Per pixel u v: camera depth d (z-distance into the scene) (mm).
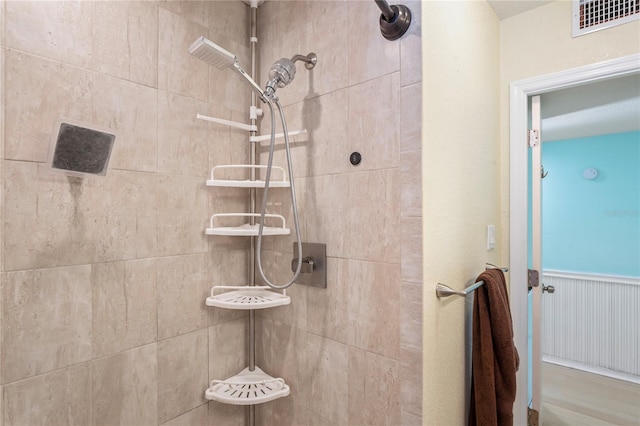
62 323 971
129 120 1112
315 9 1298
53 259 954
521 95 1561
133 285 1125
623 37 1317
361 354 1138
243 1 1499
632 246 2797
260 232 1222
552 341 3094
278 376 1419
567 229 3119
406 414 1018
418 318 990
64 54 973
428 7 1032
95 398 1036
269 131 1464
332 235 1229
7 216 876
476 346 1181
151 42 1174
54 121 955
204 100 1332
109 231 1068
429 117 1024
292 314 1368
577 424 2088
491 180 1509
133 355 1124
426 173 1007
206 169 1336
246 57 1505
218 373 1380
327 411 1243
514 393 1159
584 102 1850
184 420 1266
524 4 1502
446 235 1115
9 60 876
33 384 919
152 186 1174
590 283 2910
